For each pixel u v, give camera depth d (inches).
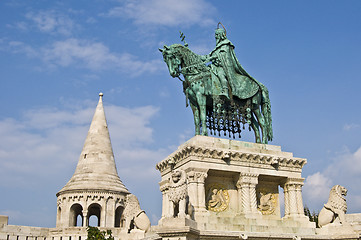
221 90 1031.0
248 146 1029.8
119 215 2108.8
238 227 888.3
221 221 900.0
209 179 981.2
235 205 986.7
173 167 1010.1
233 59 1081.4
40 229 1763.0
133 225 1027.9
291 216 1013.8
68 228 1817.2
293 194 1031.0
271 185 1053.2
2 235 1604.3
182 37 1089.4
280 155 1042.1
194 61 1047.0
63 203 2036.2
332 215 976.9
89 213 2176.4
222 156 964.6
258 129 1103.0
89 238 1363.2
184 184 810.8
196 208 903.1
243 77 1087.6
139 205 995.3
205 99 1023.6
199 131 1030.4
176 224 762.2
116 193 2086.6
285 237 895.7
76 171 2160.4
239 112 1069.1
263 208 1023.0
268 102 1111.0
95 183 2074.3
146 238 877.2
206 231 818.8
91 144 2217.0
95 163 2158.0
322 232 970.1
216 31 1110.4
